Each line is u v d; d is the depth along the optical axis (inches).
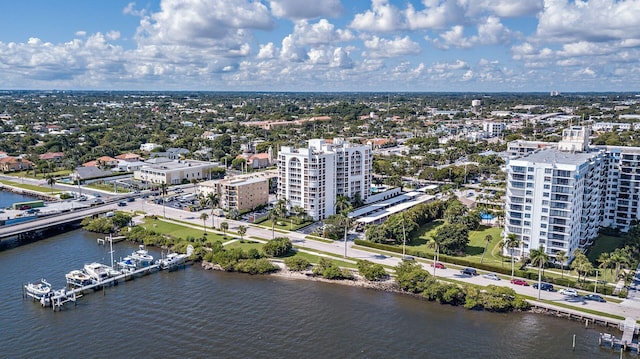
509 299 6820.9
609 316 6387.8
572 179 7746.1
